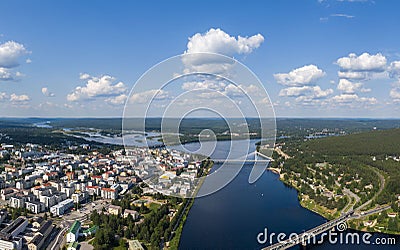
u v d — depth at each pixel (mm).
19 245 152625
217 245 163625
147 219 182750
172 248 158000
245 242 168125
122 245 158250
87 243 160250
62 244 161000
